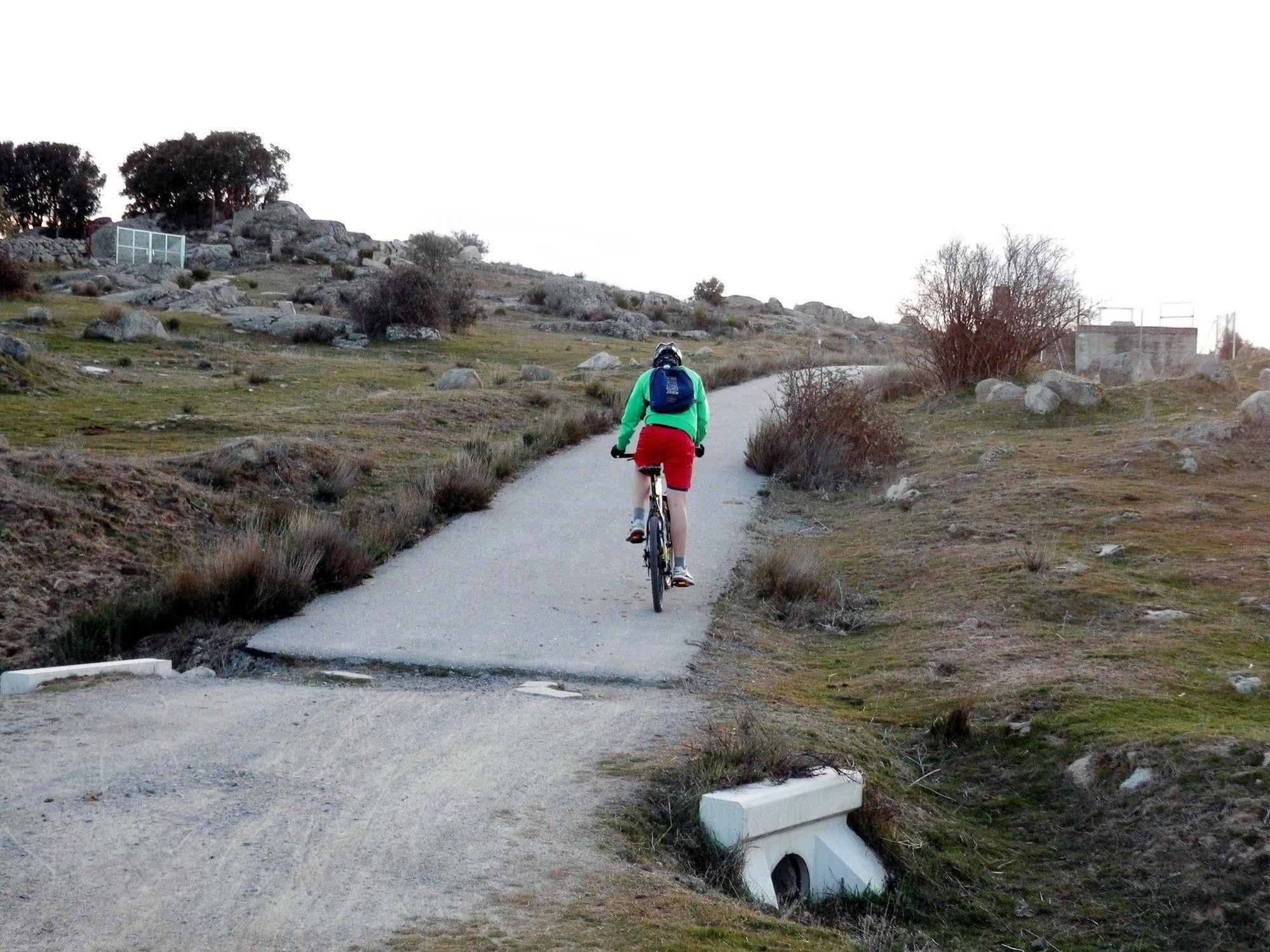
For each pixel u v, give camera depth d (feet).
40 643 30.19
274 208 270.26
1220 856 16.89
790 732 20.79
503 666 26.48
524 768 18.58
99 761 18.62
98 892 13.55
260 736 20.29
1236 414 54.03
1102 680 23.50
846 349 171.94
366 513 42.11
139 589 33.83
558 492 48.98
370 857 14.80
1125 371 76.38
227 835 15.46
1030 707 22.44
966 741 21.63
